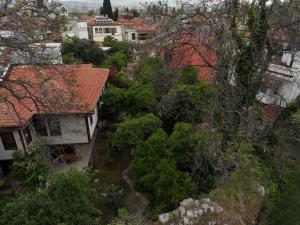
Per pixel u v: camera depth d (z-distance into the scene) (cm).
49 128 1588
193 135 1254
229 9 1072
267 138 1410
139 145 1240
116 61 2748
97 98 1628
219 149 1183
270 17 1137
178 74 1568
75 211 860
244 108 1227
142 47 1516
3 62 1124
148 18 1316
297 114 1623
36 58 1094
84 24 4872
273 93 1678
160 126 1477
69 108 1252
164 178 1048
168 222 938
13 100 1501
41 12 1006
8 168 1538
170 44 1202
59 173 998
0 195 1380
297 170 1430
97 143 1870
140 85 1784
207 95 1512
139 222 951
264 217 1093
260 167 1245
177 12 1144
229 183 1104
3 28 970
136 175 1181
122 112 1875
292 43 1319
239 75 1185
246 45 1141
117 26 5122
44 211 821
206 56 1436
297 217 1174
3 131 1408
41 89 1152
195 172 1194
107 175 1535
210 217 973
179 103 1570
